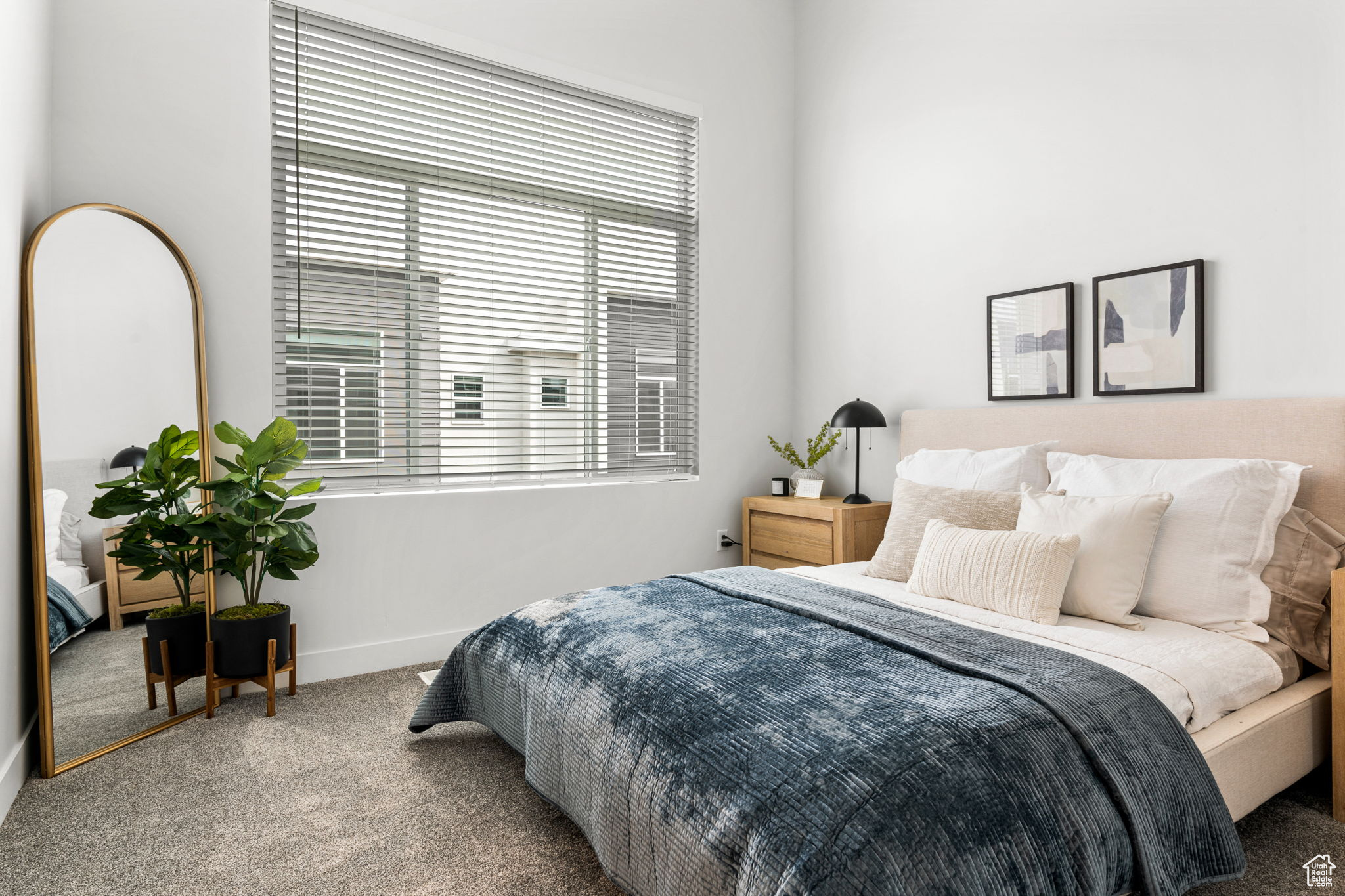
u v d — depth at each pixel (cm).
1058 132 285
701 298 381
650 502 366
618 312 360
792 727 133
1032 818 121
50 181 236
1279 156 224
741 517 397
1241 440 225
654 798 139
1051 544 203
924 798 115
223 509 255
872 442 368
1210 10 240
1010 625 198
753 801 122
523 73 328
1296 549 202
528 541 331
